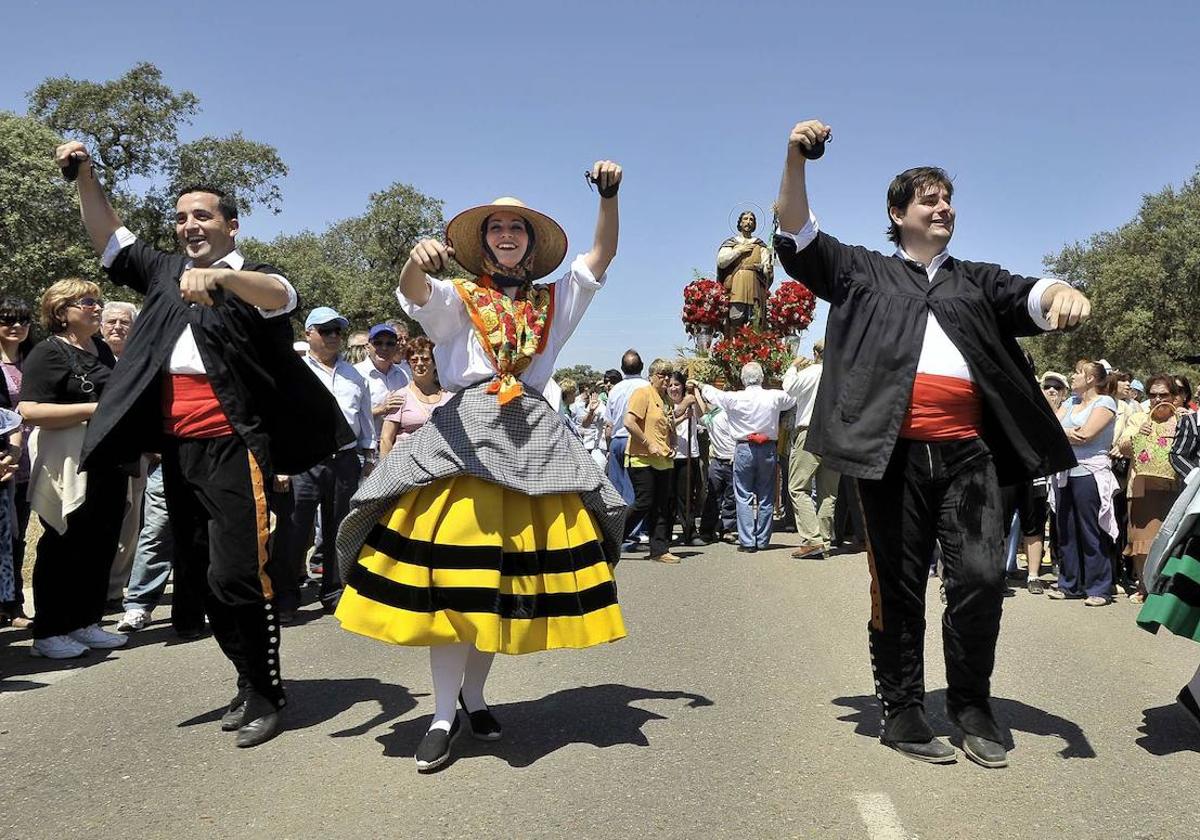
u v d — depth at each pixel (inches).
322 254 2549.2
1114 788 135.7
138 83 1750.7
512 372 149.9
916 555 149.5
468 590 139.8
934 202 152.6
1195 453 181.6
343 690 188.4
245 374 159.2
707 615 260.1
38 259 1341.0
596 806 129.3
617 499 154.9
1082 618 269.9
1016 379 146.6
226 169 1802.4
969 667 147.3
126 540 285.6
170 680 197.9
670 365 437.1
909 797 132.0
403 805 130.6
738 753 149.3
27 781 142.1
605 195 153.5
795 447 378.6
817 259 153.0
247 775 142.8
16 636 244.5
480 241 157.5
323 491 267.9
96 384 224.8
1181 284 1633.9
